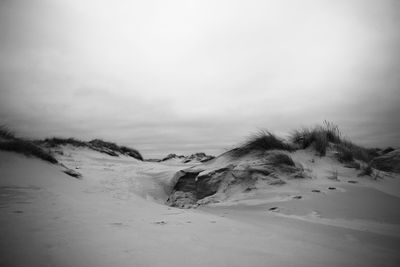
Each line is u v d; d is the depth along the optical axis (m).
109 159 16.86
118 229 2.73
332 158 7.61
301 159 7.57
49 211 3.30
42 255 1.94
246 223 3.65
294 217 4.03
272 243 2.63
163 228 2.93
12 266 1.73
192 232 2.83
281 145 7.98
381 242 2.83
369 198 5.04
